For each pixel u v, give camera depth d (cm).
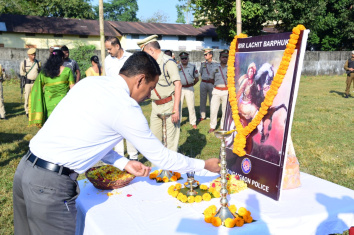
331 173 477
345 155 570
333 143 648
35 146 187
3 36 2506
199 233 189
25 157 193
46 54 1908
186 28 3133
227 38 2272
